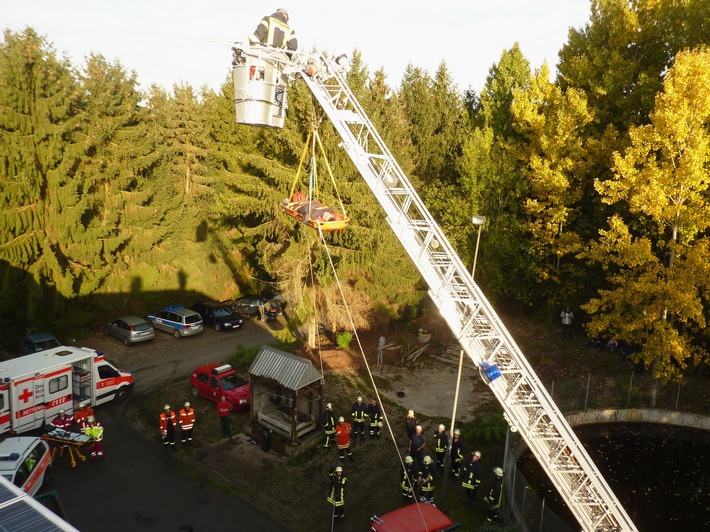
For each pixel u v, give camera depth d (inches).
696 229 734.5
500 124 1312.7
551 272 1069.1
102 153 1165.1
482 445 705.0
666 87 695.7
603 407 837.8
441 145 1476.4
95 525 512.1
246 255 1529.3
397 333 1144.2
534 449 414.9
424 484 554.6
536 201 992.9
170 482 597.3
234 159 1480.1
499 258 1082.7
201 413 783.1
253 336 1170.6
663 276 778.8
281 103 434.0
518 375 422.0
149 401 823.7
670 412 829.2
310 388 673.6
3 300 970.1
